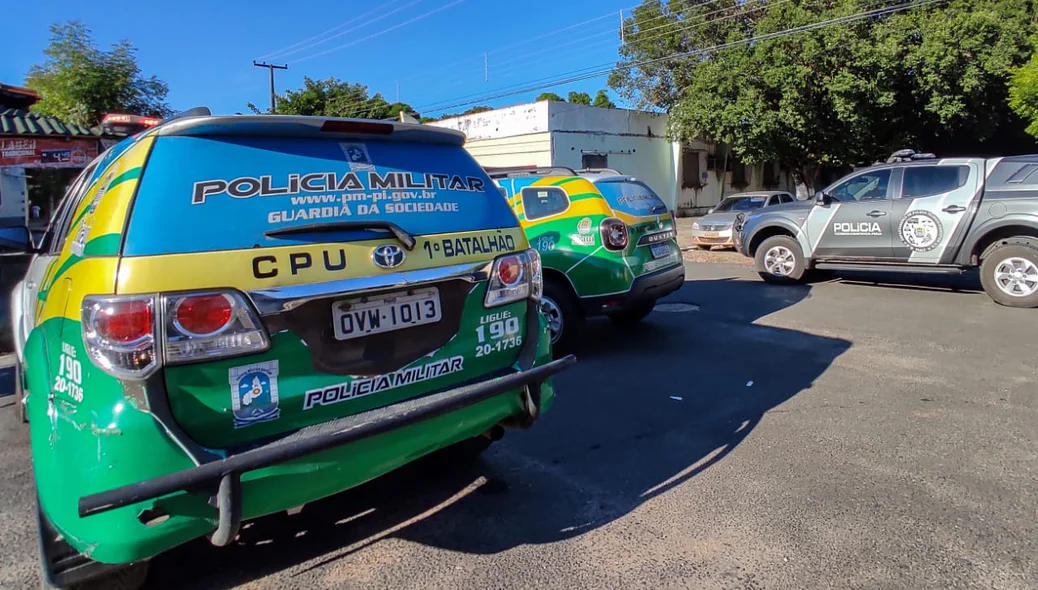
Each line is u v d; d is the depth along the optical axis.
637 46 24.67
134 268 2.06
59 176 11.15
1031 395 4.76
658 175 26.31
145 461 2.01
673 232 6.91
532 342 3.14
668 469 3.72
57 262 2.65
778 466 3.69
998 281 8.09
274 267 2.29
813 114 20.14
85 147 10.88
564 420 4.54
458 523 3.20
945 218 8.44
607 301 6.05
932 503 3.22
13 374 6.27
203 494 2.08
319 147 2.59
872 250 9.16
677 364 5.84
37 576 2.78
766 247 10.28
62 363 2.18
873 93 19.22
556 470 3.76
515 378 2.82
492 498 3.44
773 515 3.15
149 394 2.03
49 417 2.20
